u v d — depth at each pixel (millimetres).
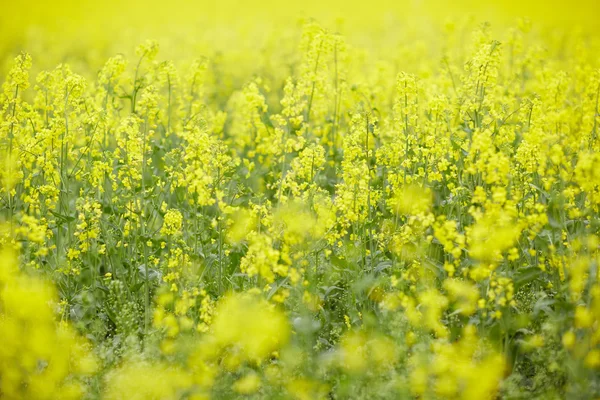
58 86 7969
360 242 6820
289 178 6746
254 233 6383
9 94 7551
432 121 7883
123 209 7199
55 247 7062
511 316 6062
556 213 6395
